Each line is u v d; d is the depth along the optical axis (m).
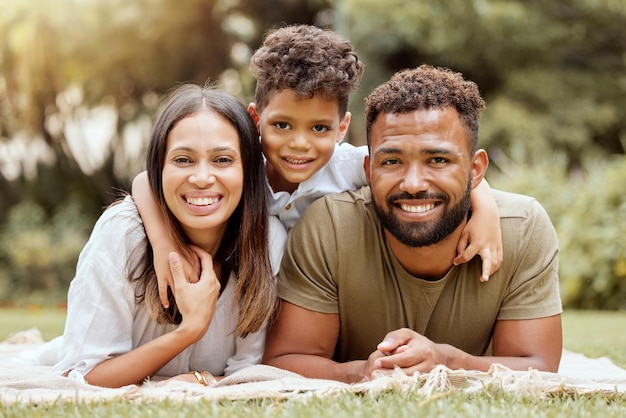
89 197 12.68
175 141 2.34
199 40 12.98
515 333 2.46
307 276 2.52
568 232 7.12
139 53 12.59
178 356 2.51
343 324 2.57
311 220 2.56
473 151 2.35
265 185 2.58
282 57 2.71
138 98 13.29
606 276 6.86
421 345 2.20
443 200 2.28
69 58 11.89
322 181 2.85
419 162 2.26
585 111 12.33
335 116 2.79
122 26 12.18
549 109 12.42
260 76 2.79
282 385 2.08
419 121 2.25
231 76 13.66
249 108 2.93
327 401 1.91
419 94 2.26
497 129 11.91
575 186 7.58
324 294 2.50
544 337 2.45
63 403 1.93
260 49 2.85
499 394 1.98
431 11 11.65
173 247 2.37
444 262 2.41
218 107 2.39
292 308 2.51
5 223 11.81
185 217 2.34
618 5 12.46
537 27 12.38
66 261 9.93
